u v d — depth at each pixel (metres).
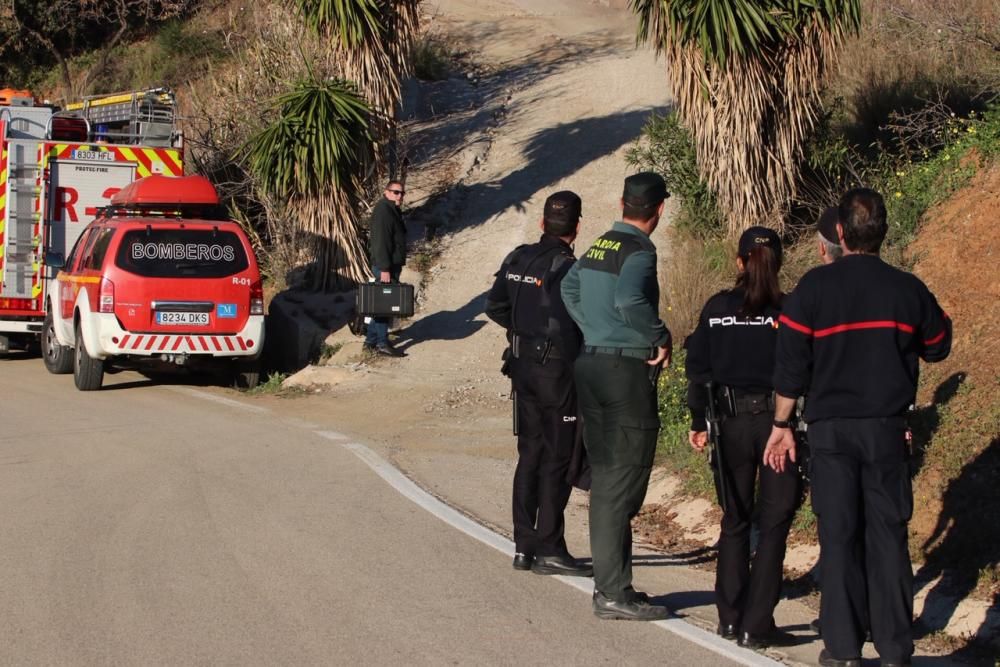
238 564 7.38
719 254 14.11
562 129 22.78
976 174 11.51
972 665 6.02
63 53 34.38
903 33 16.09
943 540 7.12
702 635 6.27
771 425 6.05
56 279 16.50
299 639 6.05
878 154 14.43
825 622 5.59
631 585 6.58
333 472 10.30
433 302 17.52
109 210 16.17
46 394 14.90
